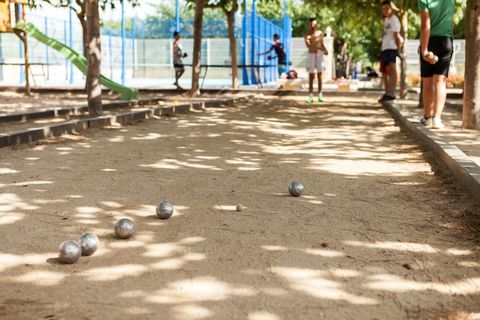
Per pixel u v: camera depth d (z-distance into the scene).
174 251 3.44
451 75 28.47
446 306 2.71
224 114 12.34
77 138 8.24
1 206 4.45
